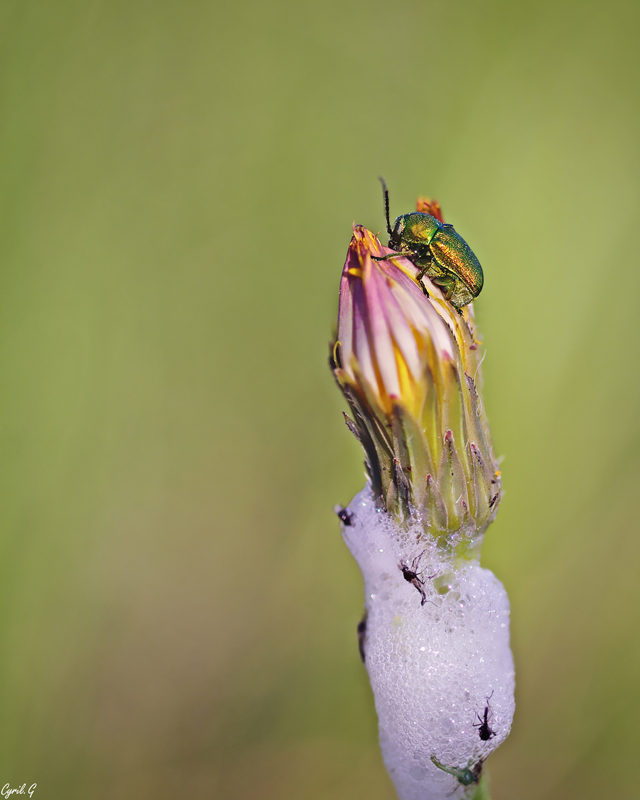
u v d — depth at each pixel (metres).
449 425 0.47
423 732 0.47
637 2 0.56
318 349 0.60
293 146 0.60
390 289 0.46
